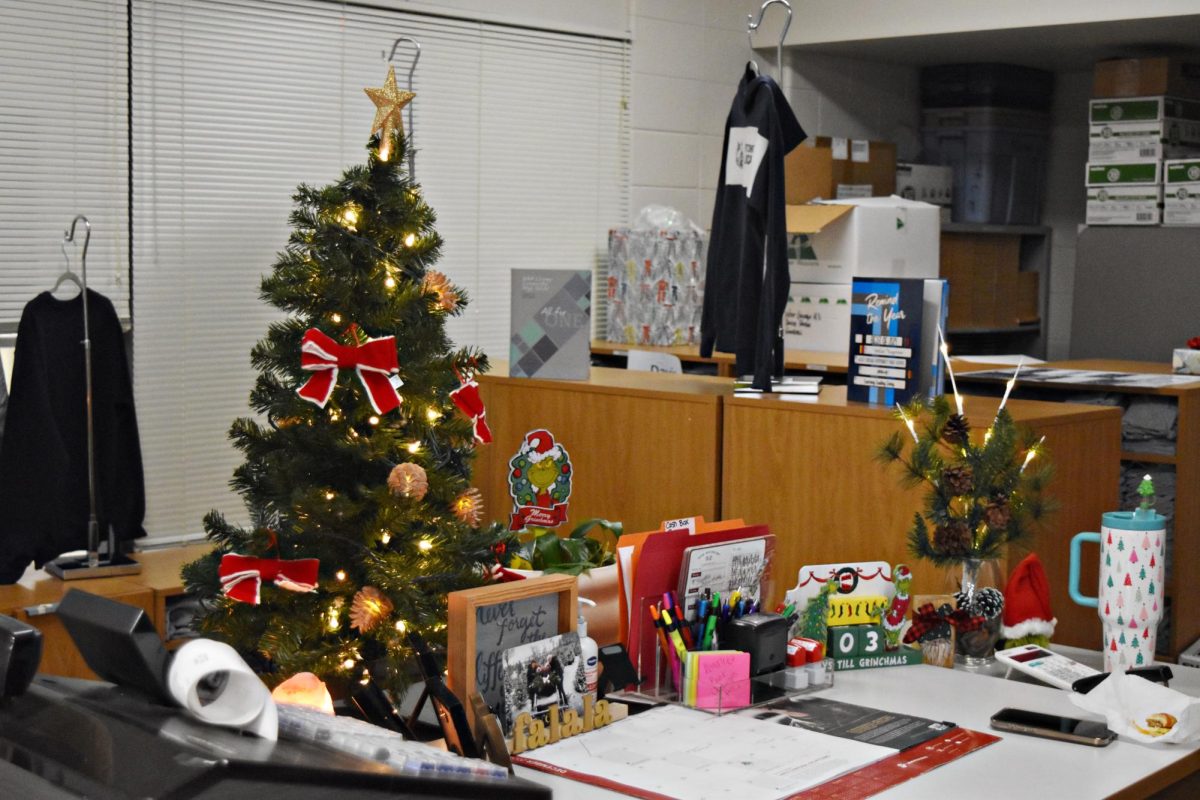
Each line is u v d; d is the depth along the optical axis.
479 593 1.89
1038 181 6.82
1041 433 2.97
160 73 4.50
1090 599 2.48
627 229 5.75
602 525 3.00
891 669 2.32
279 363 2.61
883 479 3.12
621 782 1.73
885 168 6.13
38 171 4.23
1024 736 1.96
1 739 1.26
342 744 1.35
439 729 2.11
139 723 1.24
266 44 4.78
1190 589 4.09
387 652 2.47
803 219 5.27
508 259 5.66
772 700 2.12
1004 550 2.41
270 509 2.57
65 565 3.75
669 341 5.65
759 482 3.41
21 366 3.71
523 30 5.61
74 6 4.28
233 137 4.71
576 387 3.86
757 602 2.28
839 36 6.00
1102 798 1.71
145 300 4.50
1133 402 4.14
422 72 5.28
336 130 5.02
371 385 2.47
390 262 2.61
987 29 5.54
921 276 5.50
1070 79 6.91
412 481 2.43
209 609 2.73
